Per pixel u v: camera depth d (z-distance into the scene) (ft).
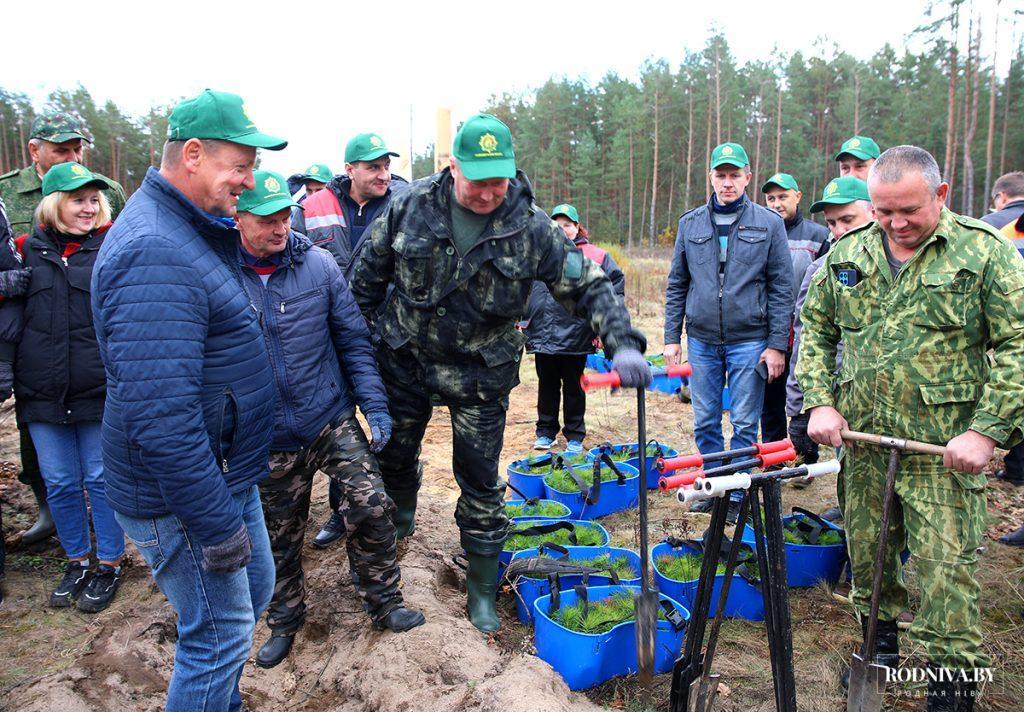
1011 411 7.68
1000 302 7.91
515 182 9.46
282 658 10.26
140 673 9.64
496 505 10.48
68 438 11.44
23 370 11.00
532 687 8.43
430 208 9.37
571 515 13.93
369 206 14.66
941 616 8.19
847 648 10.33
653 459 16.57
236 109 6.45
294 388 9.34
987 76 117.70
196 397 6.22
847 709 8.31
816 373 9.38
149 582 12.05
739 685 9.55
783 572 7.41
